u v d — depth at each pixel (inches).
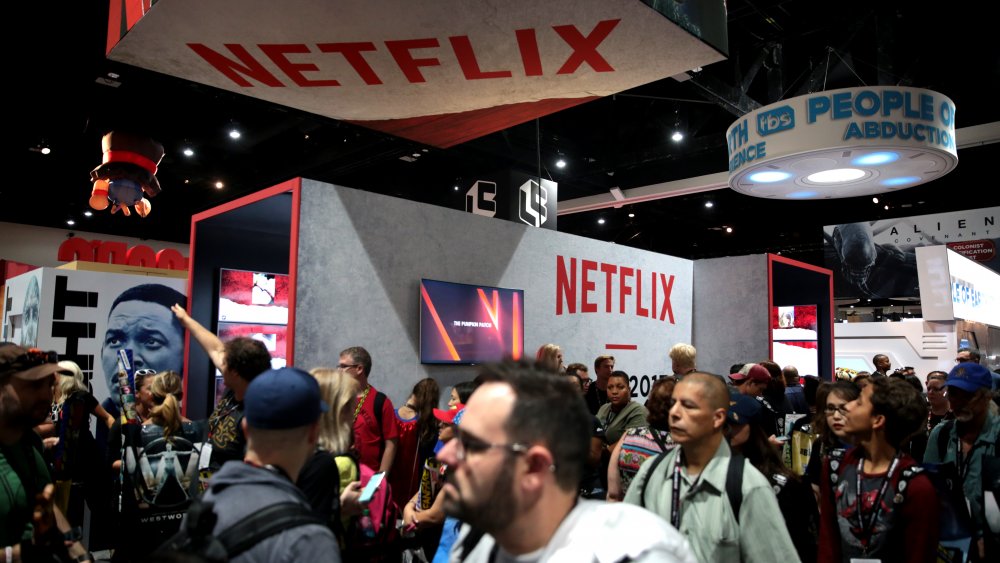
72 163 428.1
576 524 44.5
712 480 82.9
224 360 98.7
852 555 94.5
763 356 312.3
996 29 326.0
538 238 256.5
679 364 224.4
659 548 42.4
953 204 635.5
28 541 70.6
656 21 141.1
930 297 466.6
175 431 139.9
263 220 229.6
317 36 147.6
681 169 480.7
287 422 62.0
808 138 231.3
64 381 189.2
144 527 133.2
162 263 326.6
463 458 44.8
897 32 334.3
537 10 136.9
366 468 107.9
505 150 396.5
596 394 224.5
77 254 314.0
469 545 60.7
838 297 660.7
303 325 180.1
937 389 206.2
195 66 163.6
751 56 361.1
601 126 445.1
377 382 197.5
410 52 156.9
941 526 91.2
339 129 404.2
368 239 198.5
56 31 239.8
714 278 334.3
